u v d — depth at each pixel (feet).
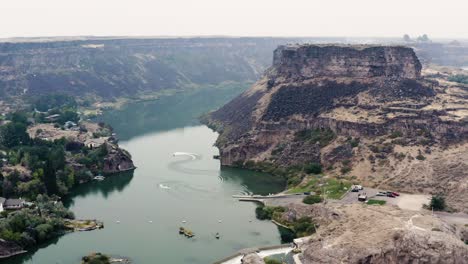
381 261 568.82
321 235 652.48
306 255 626.64
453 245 556.51
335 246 606.55
